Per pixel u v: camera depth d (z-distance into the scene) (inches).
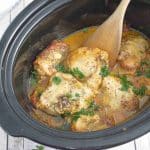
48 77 30.7
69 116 28.2
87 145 21.7
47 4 28.6
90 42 30.8
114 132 22.1
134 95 28.8
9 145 29.4
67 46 31.9
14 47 26.7
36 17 28.1
